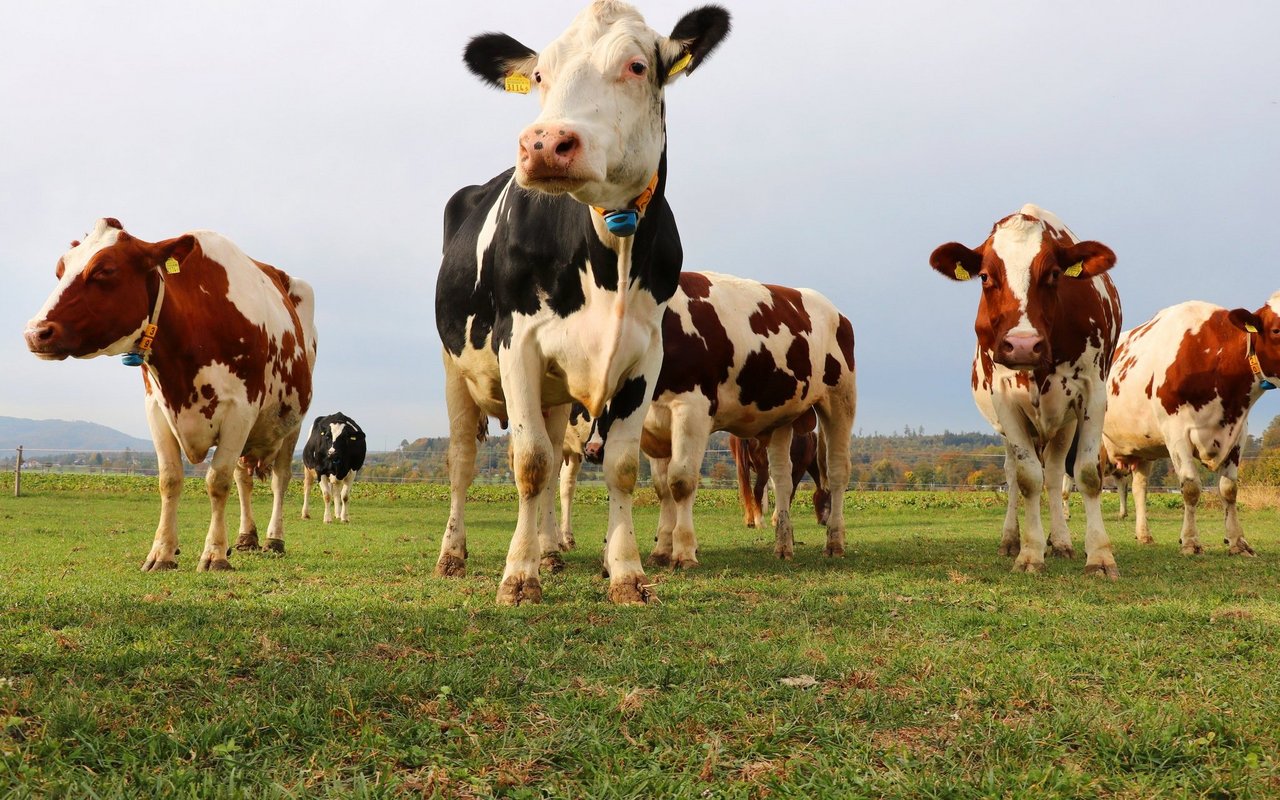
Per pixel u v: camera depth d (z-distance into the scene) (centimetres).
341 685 312
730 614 487
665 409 843
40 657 349
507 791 239
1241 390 1015
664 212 564
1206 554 1002
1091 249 721
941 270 810
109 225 702
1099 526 750
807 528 1609
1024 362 710
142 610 473
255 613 474
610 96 467
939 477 3103
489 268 621
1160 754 263
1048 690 324
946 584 652
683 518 827
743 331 888
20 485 2512
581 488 2783
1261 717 297
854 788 238
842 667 360
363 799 226
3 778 227
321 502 2420
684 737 275
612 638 417
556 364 560
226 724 270
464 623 449
